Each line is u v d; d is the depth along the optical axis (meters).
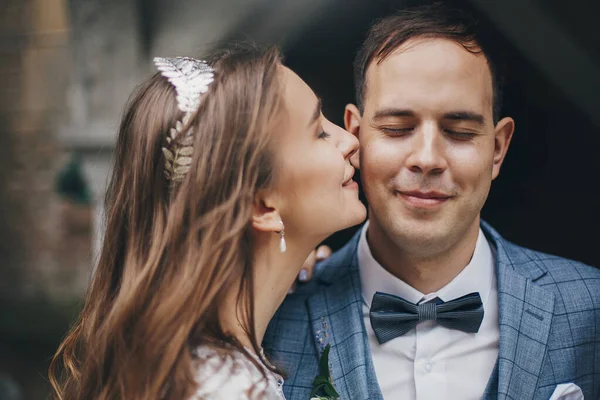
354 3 3.46
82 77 4.17
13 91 6.25
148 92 1.48
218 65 1.46
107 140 4.21
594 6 3.04
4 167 6.27
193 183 1.38
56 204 6.12
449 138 1.53
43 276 6.14
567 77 3.20
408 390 1.68
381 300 1.66
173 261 1.39
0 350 5.61
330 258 1.86
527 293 1.65
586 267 1.73
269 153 1.42
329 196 1.49
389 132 1.54
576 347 1.61
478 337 1.67
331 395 1.60
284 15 3.58
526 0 2.93
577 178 3.79
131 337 1.38
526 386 1.56
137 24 3.95
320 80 3.73
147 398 1.33
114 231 1.51
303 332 1.72
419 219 1.54
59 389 1.59
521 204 3.90
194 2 3.75
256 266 1.49
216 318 1.42
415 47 1.52
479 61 1.54
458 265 1.67
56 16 6.11
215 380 1.31
